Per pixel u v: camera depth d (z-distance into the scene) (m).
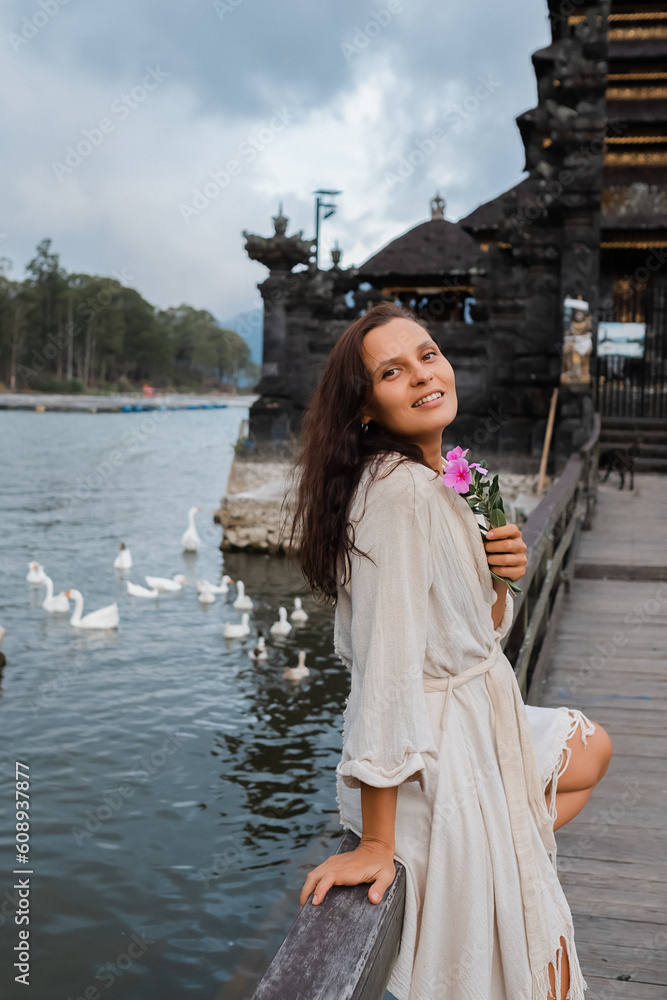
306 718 10.64
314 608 16.42
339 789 1.81
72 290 123.94
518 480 19.09
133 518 27.55
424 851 1.62
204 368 167.25
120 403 118.44
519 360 19.56
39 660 12.84
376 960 1.34
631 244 22.31
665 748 4.79
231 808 8.22
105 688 11.55
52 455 50.44
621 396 21.53
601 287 22.86
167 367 150.88
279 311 22.38
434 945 1.59
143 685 11.73
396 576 1.55
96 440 63.38
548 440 18.05
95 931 6.18
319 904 1.43
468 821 1.62
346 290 23.98
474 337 20.53
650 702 5.52
